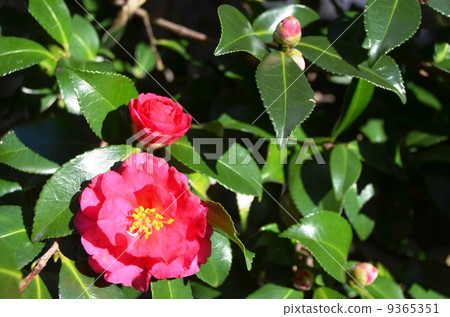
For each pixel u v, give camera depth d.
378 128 0.54
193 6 0.79
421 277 0.53
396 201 0.56
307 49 0.47
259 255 0.53
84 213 0.40
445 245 0.65
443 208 0.55
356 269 0.48
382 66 0.46
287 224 0.51
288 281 0.50
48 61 0.51
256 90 0.52
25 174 0.50
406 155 0.57
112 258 0.40
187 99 0.58
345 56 0.47
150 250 0.40
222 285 0.52
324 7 0.70
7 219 0.42
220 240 0.45
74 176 0.42
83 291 0.42
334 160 0.49
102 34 0.57
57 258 0.42
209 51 0.65
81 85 0.43
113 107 0.44
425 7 0.49
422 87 0.58
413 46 0.61
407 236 0.61
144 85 0.61
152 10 0.74
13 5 0.67
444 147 0.54
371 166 0.53
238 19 0.47
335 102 0.63
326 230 0.48
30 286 0.41
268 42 0.50
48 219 0.41
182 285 0.44
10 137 0.45
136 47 0.61
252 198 0.51
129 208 0.41
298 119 0.43
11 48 0.48
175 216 0.40
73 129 0.47
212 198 0.58
